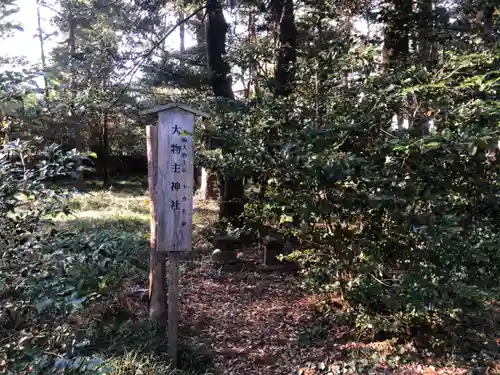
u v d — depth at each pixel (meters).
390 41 5.95
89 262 2.55
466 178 3.58
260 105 4.45
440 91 3.62
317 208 3.68
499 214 3.77
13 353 1.89
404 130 3.75
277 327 4.54
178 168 3.63
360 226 4.04
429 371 3.65
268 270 6.10
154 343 3.79
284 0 5.88
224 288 5.59
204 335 4.31
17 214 2.73
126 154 17.81
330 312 4.65
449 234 3.08
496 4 5.17
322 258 4.42
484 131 2.95
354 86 4.20
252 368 3.79
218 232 6.91
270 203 3.92
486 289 3.57
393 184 3.43
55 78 2.25
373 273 3.90
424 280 3.37
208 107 4.50
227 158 3.91
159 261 4.30
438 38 5.41
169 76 8.53
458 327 3.76
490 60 3.56
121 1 7.55
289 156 3.39
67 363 1.75
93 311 3.88
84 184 13.46
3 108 2.29
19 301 2.20
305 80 4.57
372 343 4.10
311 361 3.89
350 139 3.76
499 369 3.63
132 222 8.26
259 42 6.12
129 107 9.38
